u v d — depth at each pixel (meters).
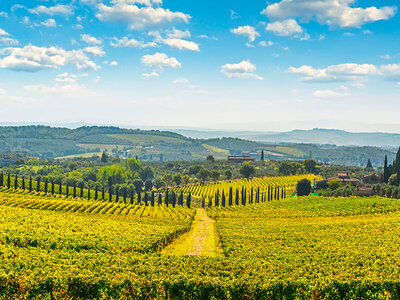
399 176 152.25
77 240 51.31
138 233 63.22
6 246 44.03
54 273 33.59
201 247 63.09
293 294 33.84
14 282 31.83
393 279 35.41
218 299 33.59
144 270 37.12
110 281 33.19
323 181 179.88
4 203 104.38
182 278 34.38
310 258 47.66
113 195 169.62
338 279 35.16
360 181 185.25
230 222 94.31
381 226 75.31
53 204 113.19
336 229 74.44
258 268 40.84
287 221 96.25
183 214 113.25
